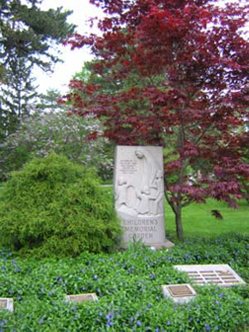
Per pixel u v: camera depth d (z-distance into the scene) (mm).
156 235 7340
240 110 7043
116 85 11250
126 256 5836
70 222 6020
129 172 7336
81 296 4449
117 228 6445
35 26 21969
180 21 6492
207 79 7105
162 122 7527
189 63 6898
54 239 5922
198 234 9078
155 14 6441
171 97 6824
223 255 6254
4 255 5965
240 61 6984
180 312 4066
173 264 5879
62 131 14438
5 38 20875
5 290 4473
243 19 6887
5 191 6617
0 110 20578
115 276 4945
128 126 8188
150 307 4121
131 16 7715
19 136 14938
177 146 8570
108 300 4188
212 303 4238
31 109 16328
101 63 8258
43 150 13906
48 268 5121
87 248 6035
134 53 7680
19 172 6691
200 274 5422
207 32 6969
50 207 6148
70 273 5000
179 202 7859
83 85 8070
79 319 3793
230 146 7500
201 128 7875
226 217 11734
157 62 7418
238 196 6406
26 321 3650
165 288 4742
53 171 6496
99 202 6477
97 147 15039
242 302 4348
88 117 14672
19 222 5996
